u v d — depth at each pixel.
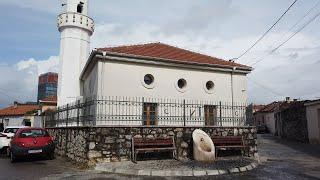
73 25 24.30
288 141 28.72
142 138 12.55
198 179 9.36
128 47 17.25
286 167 12.12
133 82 15.79
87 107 13.55
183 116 15.38
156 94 16.27
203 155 12.45
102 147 11.86
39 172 10.91
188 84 17.28
